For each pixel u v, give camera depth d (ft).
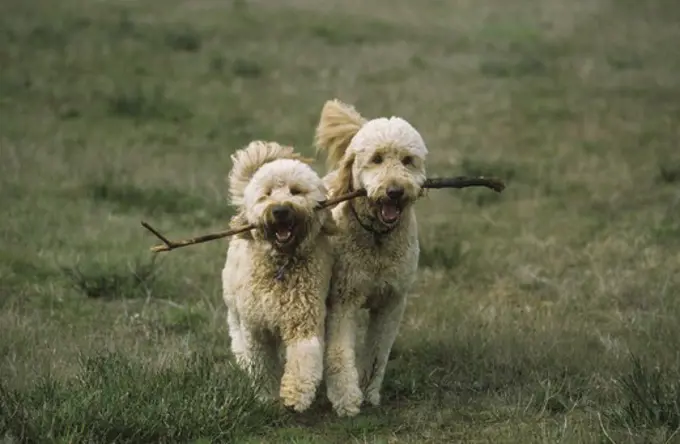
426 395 28.32
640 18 113.29
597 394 27.40
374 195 26.13
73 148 60.18
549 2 123.44
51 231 44.65
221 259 41.88
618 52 96.17
